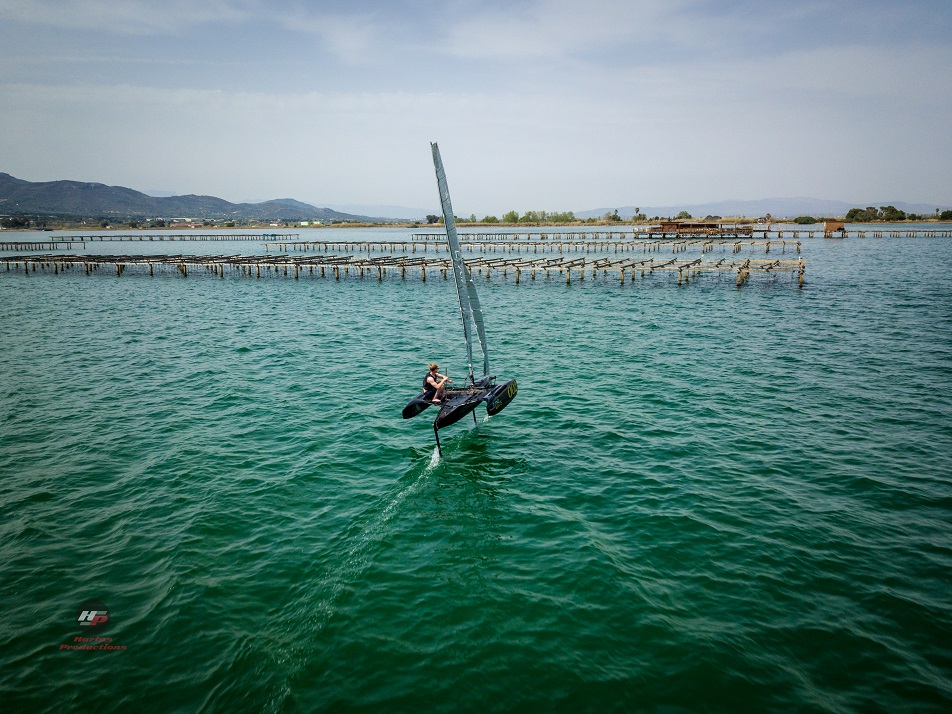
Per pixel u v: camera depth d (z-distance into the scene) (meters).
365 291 57.75
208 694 8.66
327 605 10.63
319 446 17.91
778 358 27.61
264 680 8.91
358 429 19.31
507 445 17.94
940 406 20.44
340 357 29.38
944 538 12.36
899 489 14.49
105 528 13.22
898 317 37.34
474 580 11.34
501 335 34.38
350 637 9.84
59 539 12.76
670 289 54.50
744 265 54.47
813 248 97.12
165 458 17.00
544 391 23.17
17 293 55.78
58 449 17.64
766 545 12.21
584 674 8.95
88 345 32.34
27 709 8.34
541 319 39.81
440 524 13.45
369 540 12.75
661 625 9.97
